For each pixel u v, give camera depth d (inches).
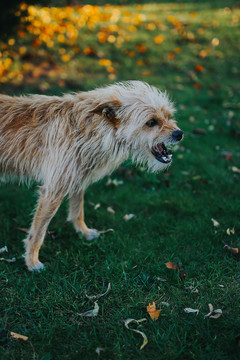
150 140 117.3
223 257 129.8
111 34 350.6
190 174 185.6
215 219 150.9
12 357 93.6
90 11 347.9
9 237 141.6
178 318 105.4
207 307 108.7
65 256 132.2
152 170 130.0
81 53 308.8
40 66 272.7
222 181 177.8
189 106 252.1
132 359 93.4
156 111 116.3
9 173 129.6
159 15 418.9
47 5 272.1
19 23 237.1
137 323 103.7
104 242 139.8
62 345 97.0
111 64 299.1
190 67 313.1
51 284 117.7
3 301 111.7
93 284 118.8
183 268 125.6
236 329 100.6
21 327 103.3
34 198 166.9
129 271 123.8
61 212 160.6
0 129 119.6
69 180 118.4
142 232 145.6
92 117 114.8
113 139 116.9
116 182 177.0
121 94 117.7
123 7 431.8
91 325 103.6
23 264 128.6
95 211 159.3
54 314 107.7
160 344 97.2
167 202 162.1
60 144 116.4
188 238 139.8
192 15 418.0
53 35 303.4
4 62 238.4
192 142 214.8
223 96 269.0
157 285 119.0
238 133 220.4
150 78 283.1
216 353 93.5
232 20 415.5
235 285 117.3
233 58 337.1
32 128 119.1
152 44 344.8
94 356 93.7
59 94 227.9
